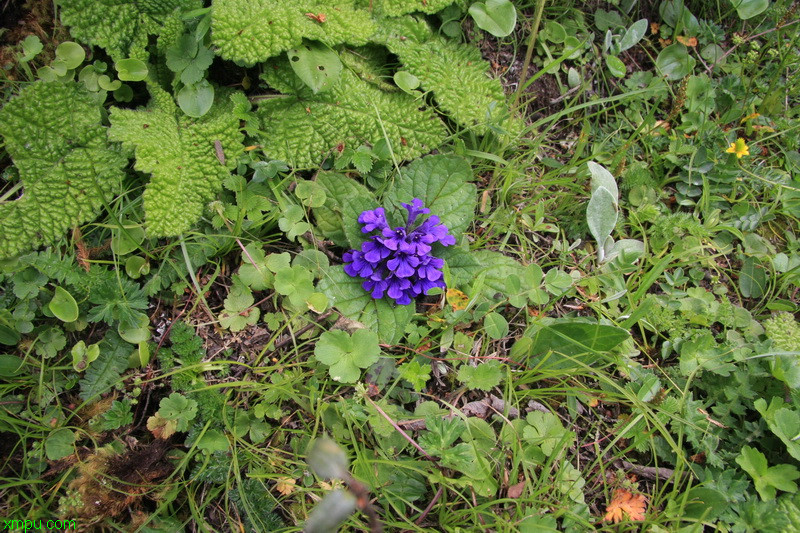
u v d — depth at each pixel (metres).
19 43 0.37
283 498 0.34
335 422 0.35
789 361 0.37
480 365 0.36
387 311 0.37
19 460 0.34
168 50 0.37
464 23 0.43
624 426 0.36
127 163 0.37
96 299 0.35
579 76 0.45
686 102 0.45
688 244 0.41
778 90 0.44
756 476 0.34
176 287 0.37
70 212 0.36
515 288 0.37
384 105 0.40
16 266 0.35
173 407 0.34
